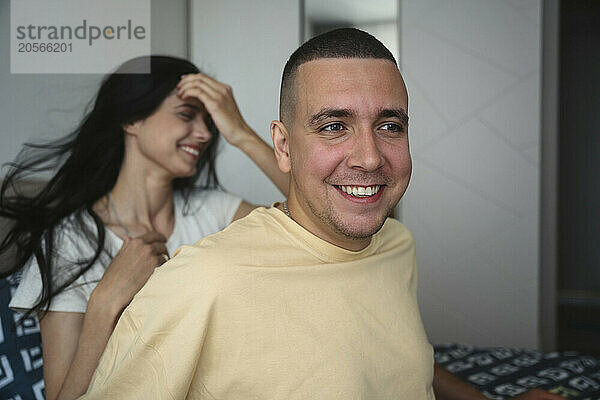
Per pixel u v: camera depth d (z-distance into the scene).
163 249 1.33
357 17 3.33
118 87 1.60
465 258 3.42
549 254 3.36
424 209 3.43
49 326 1.36
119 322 0.97
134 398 0.90
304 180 0.94
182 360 0.88
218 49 3.26
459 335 3.45
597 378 1.87
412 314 1.08
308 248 0.98
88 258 1.47
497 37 3.34
